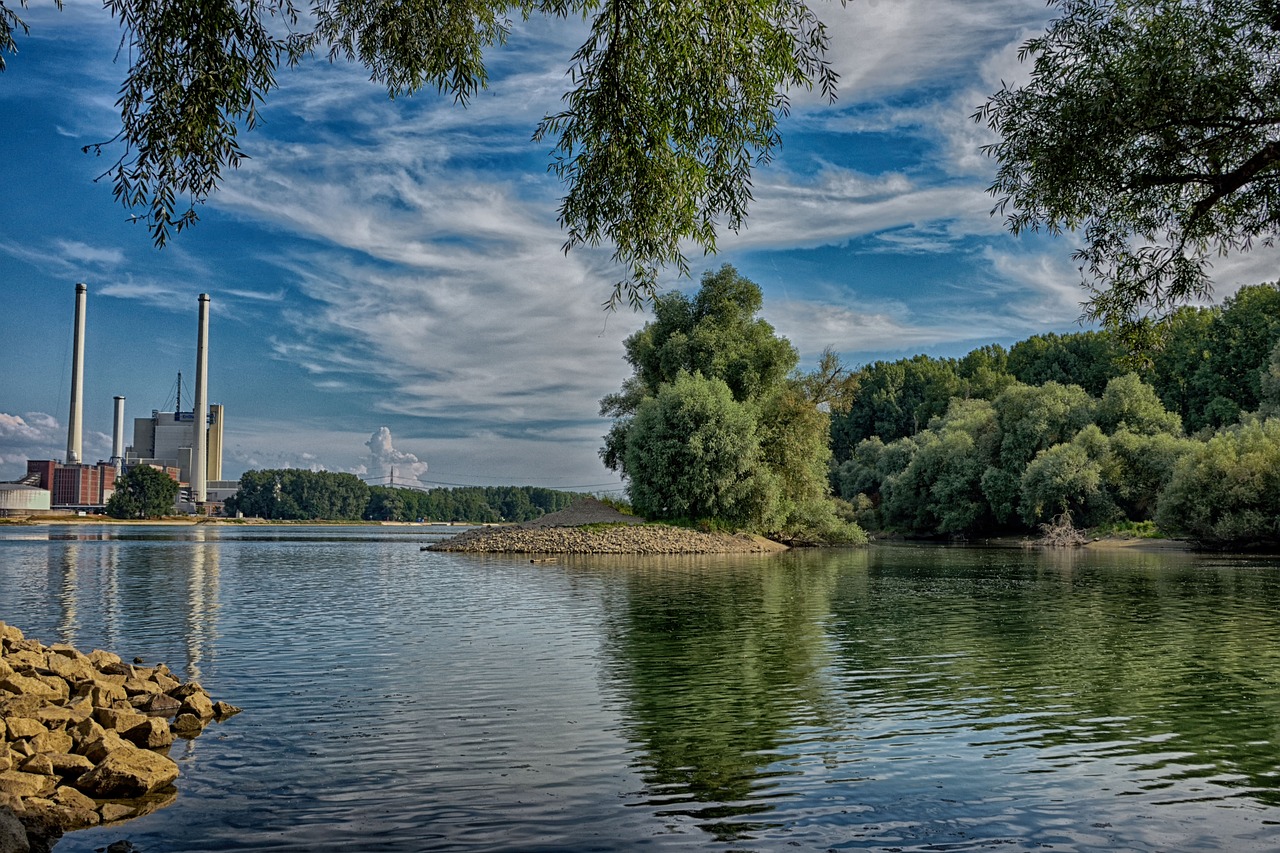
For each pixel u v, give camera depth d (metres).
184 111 8.65
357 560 51.03
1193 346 89.88
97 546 70.88
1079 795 8.48
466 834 7.43
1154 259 11.40
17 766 8.70
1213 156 10.06
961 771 9.24
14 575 38.22
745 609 24.52
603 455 75.81
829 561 49.09
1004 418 84.88
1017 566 44.09
